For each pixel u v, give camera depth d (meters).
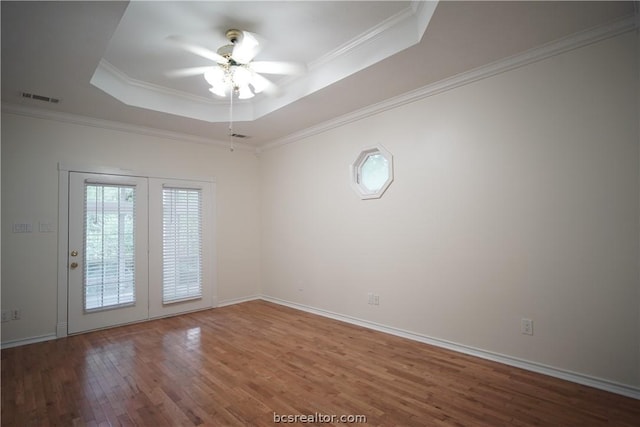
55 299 3.53
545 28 2.23
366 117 3.75
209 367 2.73
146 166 4.24
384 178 3.66
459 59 2.64
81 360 2.91
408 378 2.48
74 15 1.99
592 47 2.29
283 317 4.21
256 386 2.40
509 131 2.67
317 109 3.74
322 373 2.59
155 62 3.01
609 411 2.00
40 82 2.88
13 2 1.85
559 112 2.43
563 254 2.40
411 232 3.31
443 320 3.07
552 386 2.30
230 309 4.65
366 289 3.74
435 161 3.13
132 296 4.02
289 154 4.81
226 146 5.03
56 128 3.62
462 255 2.94
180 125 4.17
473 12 2.04
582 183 2.33
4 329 3.25
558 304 2.42
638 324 2.12
